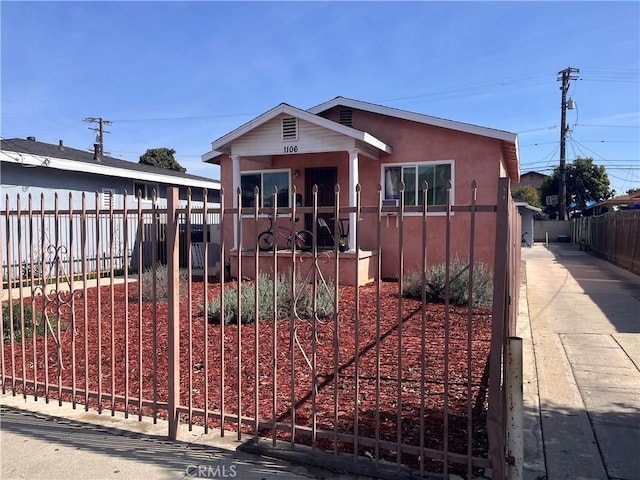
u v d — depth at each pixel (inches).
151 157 1712.6
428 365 208.2
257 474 124.3
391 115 494.3
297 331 263.4
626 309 351.3
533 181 2536.9
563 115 1443.2
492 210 115.5
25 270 419.2
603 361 225.9
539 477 124.0
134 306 340.2
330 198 529.0
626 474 125.4
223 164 572.7
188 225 143.7
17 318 266.5
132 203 672.4
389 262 496.7
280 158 544.1
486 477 118.3
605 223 787.4
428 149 488.4
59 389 169.6
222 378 142.1
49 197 545.0
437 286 352.5
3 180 494.9
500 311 113.8
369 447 135.3
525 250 1034.1
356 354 125.5
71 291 164.9
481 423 149.6
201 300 339.0
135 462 131.6
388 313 312.5
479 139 469.4
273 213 134.6
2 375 186.7
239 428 141.0
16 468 130.2
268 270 472.7
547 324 304.5
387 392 176.6
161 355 225.3
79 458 134.6
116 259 546.0
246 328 270.7
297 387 183.0
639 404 173.8
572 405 172.4
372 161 508.7
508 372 114.3
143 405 155.3
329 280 371.6
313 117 451.2
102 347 241.9
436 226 483.2
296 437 142.5
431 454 118.3
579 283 490.6
